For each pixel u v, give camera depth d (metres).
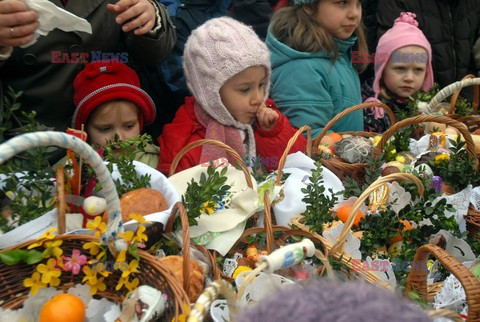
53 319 1.09
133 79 1.87
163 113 2.36
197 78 1.94
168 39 1.99
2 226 1.24
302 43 2.42
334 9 2.41
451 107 2.28
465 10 3.14
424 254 1.18
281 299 0.66
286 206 1.62
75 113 1.79
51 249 1.13
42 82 1.79
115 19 1.91
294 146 2.00
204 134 1.99
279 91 2.43
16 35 1.47
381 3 3.07
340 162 1.88
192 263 1.24
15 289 1.16
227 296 0.90
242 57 1.85
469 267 1.43
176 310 1.00
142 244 1.16
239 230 1.46
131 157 1.47
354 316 0.62
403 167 1.77
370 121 2.74
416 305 0.69
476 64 3.26
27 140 0.93
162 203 1.34
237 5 2.80
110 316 1.14
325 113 2.39
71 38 1.81
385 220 1.44
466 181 1.70
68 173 1.40
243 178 1.65
